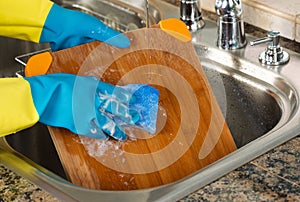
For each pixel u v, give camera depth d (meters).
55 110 1.07
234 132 1.35
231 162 1.00
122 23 1.60
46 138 1.37
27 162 1.08
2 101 1.03
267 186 0.94
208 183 0.96
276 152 1.02
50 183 1.00
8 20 1.27
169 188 0.96
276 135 1.06
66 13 1.27
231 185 0.95
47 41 1.29
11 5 1.26
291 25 1.32
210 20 1.48
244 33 1.35
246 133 1.32
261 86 1.26
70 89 1.08
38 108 1.05
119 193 0.96
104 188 1.10
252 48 1.34
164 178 1.13
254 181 0.95
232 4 1.31
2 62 1.58
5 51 1.57
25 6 1.26
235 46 1.35
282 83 1.24
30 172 1.03
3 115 1.03
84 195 0.96
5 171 1.04
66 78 1.10
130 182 1.11
